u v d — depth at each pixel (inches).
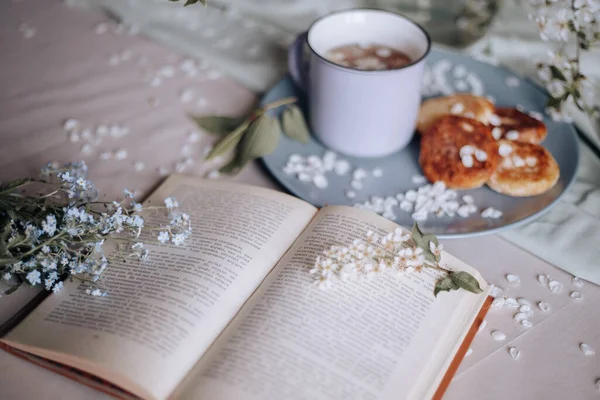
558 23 21.1
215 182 21.9
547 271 20.4
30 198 19.5
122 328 17.2
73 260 18.5
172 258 19.1
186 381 16.6
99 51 28.1
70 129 24.6
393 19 23.0
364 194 22.1
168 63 27.7
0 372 17.7
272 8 30.6
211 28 29.2
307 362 16.7
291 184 22.2
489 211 21.2
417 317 17.8
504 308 19.3
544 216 21.5
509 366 18.1
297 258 19.0
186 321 17.4
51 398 17.3
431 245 18.9
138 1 30.3
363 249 18.3
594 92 25.7
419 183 22.5
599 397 17.5
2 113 25.1
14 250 18.4
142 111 25.5
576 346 18.5
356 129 22.4
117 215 18.5
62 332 17.4
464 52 28.7
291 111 23.7
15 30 29.2
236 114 25.5
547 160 21.9
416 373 16.8
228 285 18.3
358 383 16.5
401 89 21.4
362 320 17.5
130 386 16.5
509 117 23.8
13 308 19.0
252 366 16.5
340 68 21.0
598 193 22.4
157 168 23.4
